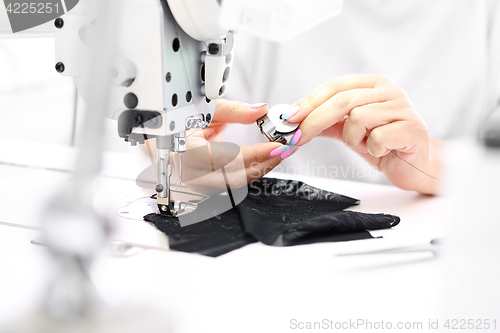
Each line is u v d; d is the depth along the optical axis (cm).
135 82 44
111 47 33
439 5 73
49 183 52
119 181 52
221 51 45
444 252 43
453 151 58
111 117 44
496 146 62
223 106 54
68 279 34
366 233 46
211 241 44
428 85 74
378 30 75
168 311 36
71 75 44
